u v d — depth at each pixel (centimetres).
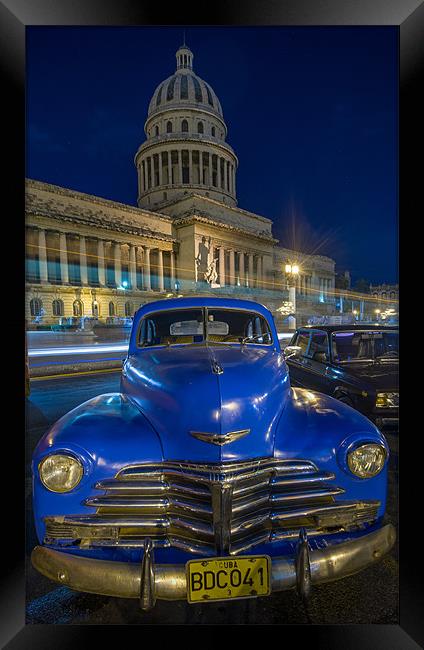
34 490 210
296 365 679
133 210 5284
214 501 195
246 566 190
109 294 4888
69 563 192
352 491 220
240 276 6153
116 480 210
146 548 183
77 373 1396
